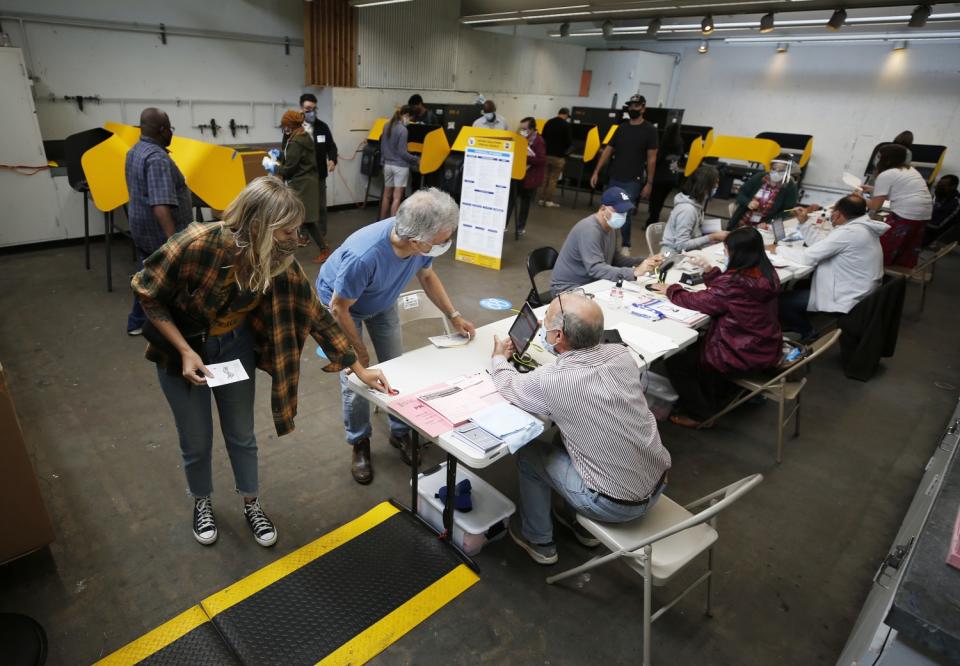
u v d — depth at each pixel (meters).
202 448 1.81
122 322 3.61
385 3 6.53
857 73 9.58
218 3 5.84
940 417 3.23
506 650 1.67
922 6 5.53
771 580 2.02
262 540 1.95
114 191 3.83
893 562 1.33
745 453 2.78
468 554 2.00
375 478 2.36
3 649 1.51
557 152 8.14
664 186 6.89
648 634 1.58
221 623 1.66
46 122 5.02
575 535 2.12
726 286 2.64
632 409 1.59
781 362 2.78
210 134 6.18
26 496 1.66
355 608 1.76
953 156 9.02
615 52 10.79
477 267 5.28
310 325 1.69
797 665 1.70
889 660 0.93
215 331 1.57
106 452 2.39
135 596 1.74
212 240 1.38
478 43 8.91
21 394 2.75
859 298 3.60
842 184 10.13
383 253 1.86
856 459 2.79
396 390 1.83
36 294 3.94
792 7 5.79
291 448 2.52
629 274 3.10
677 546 1.64
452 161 6.68
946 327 4.71
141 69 5.48
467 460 1.50
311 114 4.86
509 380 1.76
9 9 4.59
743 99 10.90
